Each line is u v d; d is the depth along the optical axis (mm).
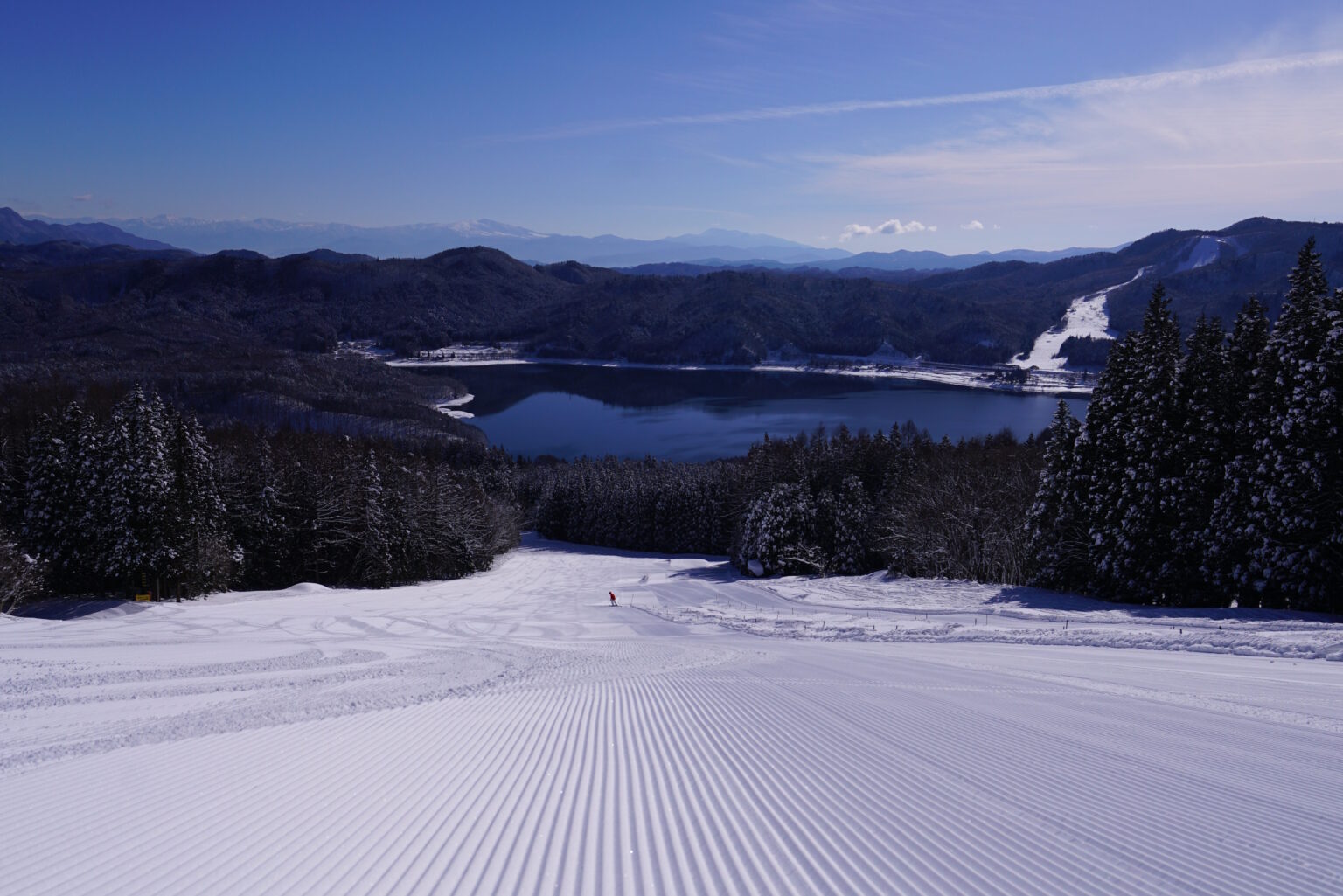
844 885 4945
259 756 8680
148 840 5957
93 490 42469
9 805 6898
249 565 55031
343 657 21312
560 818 6438
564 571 72062
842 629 28266
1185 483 30547
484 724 10547
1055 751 8508
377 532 57438
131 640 26094
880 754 8430
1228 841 5691
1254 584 27750
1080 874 5066
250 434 86312
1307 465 26562
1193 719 10367
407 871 5316
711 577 62406
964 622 28516
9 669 17984
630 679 15664
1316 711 11078
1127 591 31625
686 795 7027
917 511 49844
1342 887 4844
